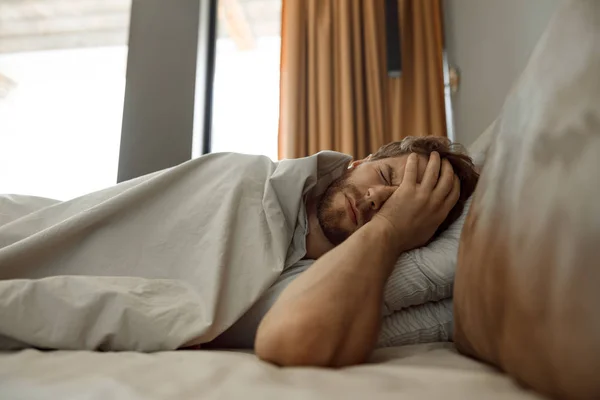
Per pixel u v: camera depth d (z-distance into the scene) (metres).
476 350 0.52
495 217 0.48
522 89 0.53
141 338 0.65
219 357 0.56
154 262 0.84
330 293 0.58
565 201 0.36
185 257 0.84
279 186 0.93
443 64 2.13
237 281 0.79
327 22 2.08
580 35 0.43
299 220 0.94
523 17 1.33
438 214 0.85
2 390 0.41
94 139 2.32
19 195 1.07
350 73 2.03
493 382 0.41
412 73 2.08
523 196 0.43
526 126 0.47
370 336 0.57
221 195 0.90
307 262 0.92
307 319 0.54
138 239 0.86
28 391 0.40
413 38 2.11
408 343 0.79
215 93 2.32
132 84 2.07
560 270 0.34
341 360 0.54
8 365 0.50
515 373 0.40
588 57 0.41
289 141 1.95
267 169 0.99
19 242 0.79
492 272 0.46
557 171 0.39
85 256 0.83
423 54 2.06
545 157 0.41
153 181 0.91
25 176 2.30
